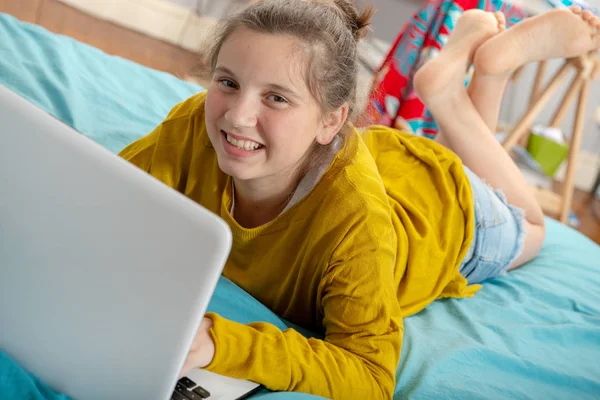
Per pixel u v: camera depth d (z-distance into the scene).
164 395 0.66
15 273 0.69
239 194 1.08
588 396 1.21
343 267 1.00
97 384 0.69
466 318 1.35
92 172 0.62
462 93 1.66
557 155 3.07
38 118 0.64
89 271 0.65
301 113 0.93
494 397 1.12
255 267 1.10
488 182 1.64
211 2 3.54
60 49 1.80
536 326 1.37
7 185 0.66
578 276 1.69
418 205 1.34
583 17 1.72
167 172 1.15
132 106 1.75
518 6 2.18
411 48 2.16
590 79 2.46
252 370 0.85
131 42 3.29
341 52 0.97
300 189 1.04
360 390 0.95
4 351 0.73
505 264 1.55
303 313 1.13
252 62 0.89
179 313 0.63
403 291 1.27
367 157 1.14
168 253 0.61
